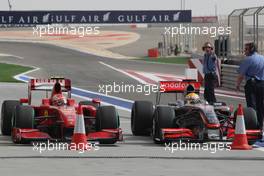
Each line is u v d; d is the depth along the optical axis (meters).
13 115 29.45
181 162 24.33
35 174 21.58
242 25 63.44
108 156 25.55
